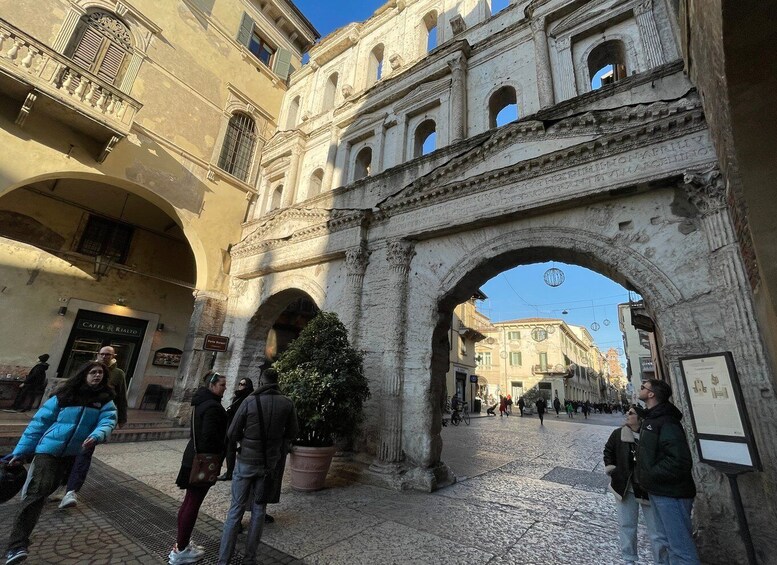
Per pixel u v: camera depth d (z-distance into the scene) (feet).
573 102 24.49
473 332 92.17
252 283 42.86
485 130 31.22
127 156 37.35
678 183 18.67
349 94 45.52
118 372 20.29
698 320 16.92
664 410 11.59
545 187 22.67
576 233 21.59
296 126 52.49
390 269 28.91
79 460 16.15
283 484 21.94
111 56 38.14
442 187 27.17
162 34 42.47
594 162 21.30
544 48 29.43
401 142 36.24
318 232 35.94
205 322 41.37
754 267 13.67
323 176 45.09
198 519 15.66
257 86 53.31
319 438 21.83
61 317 42.14
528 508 18.99
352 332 29.48
